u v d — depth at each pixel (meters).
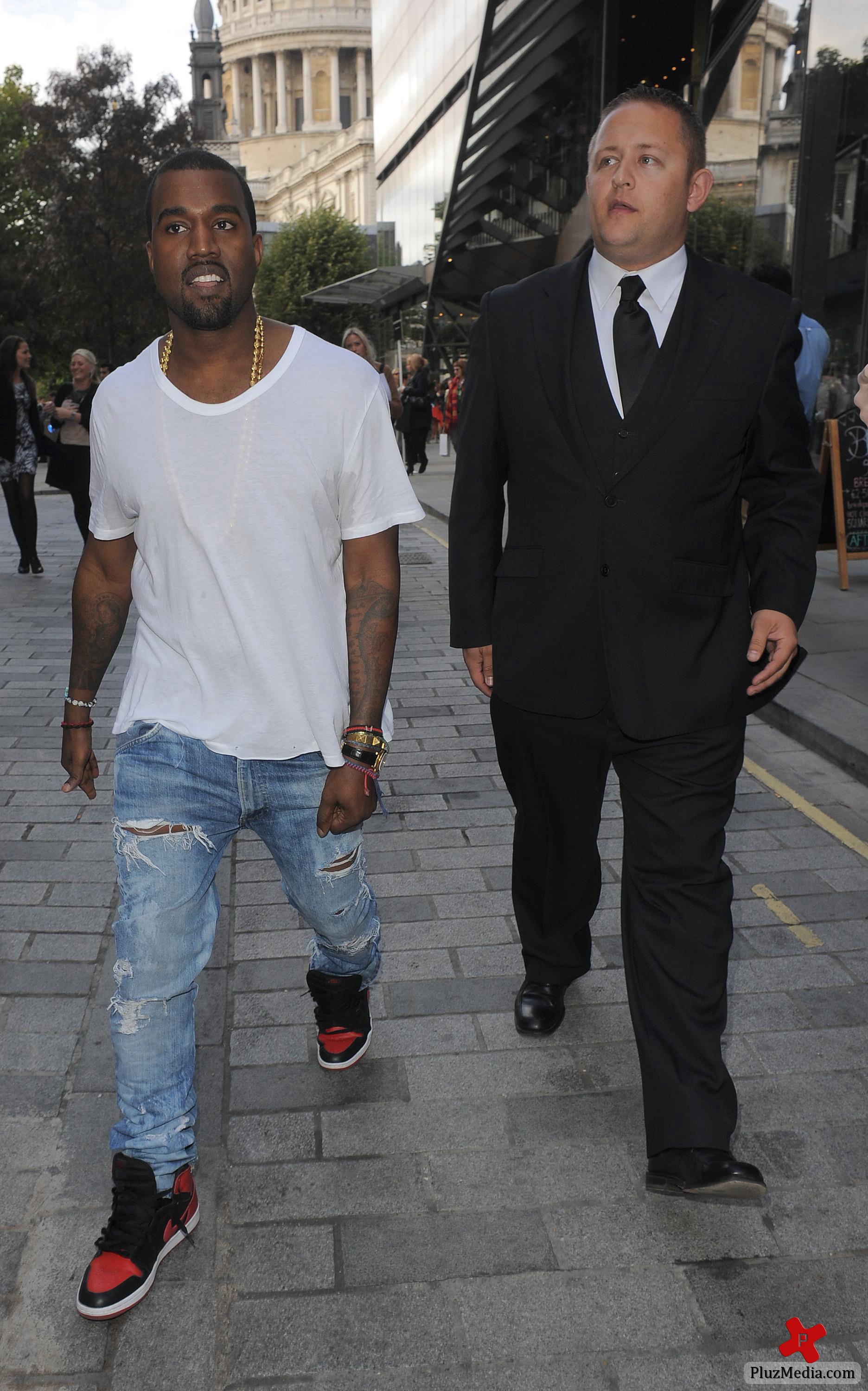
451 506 2.49
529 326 2.29
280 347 1.95
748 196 13.80
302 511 1.95
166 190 1.83
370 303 40.44
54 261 33.56
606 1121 2.47
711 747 2.22
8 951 3.19
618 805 4.30
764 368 2.17
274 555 1.94
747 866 3.78
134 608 8.27
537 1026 2.78
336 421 1.95
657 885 2.22
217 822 2.04
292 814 2.11
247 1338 1.90
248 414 1.91
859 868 3.75
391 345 44.25
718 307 2.18
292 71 113.25
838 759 4.75
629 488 2.20
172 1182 2.02
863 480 7.68
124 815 2.00
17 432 9.50
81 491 9.12
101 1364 1.85
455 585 2.49
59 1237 2.13
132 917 1.96
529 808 2.60
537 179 23.75
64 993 2.97
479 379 2.38
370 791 2.07
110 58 32.81
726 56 15.17
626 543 2.21
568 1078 2.62
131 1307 1.94
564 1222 2.17
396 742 5.22
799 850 3.91
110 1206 2.21
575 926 2.75
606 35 17.30
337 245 54.06
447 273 30.81
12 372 9.41
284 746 2.01
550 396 2.24
